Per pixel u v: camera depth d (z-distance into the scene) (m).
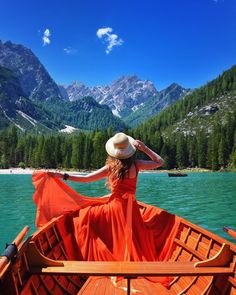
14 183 61.28
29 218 21.45
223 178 83.25
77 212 7.13
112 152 6.38
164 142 158.12
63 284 5.95
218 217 21.94
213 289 5.20
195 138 158.38
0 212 24.02
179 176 95.31
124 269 4.69
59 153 149.25
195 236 6.70
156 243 6.80
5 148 161.50
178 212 24.19
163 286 6.04
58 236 6.79
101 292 5.75
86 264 4.86
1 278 3.58
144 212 8.29
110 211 6.39
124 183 6.39
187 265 4.91
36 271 4.71
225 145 145.00
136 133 156.88
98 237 6.36
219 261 5.00
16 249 4.26
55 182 6.86
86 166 137.75
